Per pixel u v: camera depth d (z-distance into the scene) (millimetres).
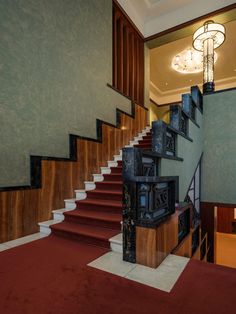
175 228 2580
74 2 4102
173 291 1621
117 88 5824
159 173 2516
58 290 1651
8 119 2885
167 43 7109
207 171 5504
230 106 5309
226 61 8281
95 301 1516
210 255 5285
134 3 6199
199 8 5996
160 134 2572
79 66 4188
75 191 3830
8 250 2441
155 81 9914
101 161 4621
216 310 1418
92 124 4492
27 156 3121
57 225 3021
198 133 4938
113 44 5625
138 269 1971
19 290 1655
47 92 3480
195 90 4820
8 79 2902
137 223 2078
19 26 3070
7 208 2779
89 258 2219
